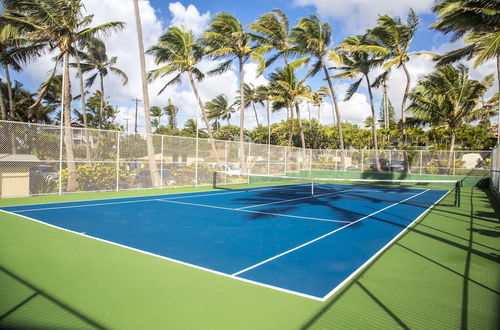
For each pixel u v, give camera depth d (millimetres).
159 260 5512
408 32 26094
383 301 3992
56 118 36906
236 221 9312
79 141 15375
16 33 16391
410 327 3354
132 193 15516
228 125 53875
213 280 4633
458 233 8109
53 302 3803
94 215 9695
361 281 4680
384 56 26656
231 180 21828
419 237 7629
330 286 4477
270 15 26750
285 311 3678
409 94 26031
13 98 31000
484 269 5281
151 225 8445
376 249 6516
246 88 43312
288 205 12961
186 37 24016
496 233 8141
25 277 4594
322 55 27000
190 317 3486
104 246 6324
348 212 11398
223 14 22562
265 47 23984
